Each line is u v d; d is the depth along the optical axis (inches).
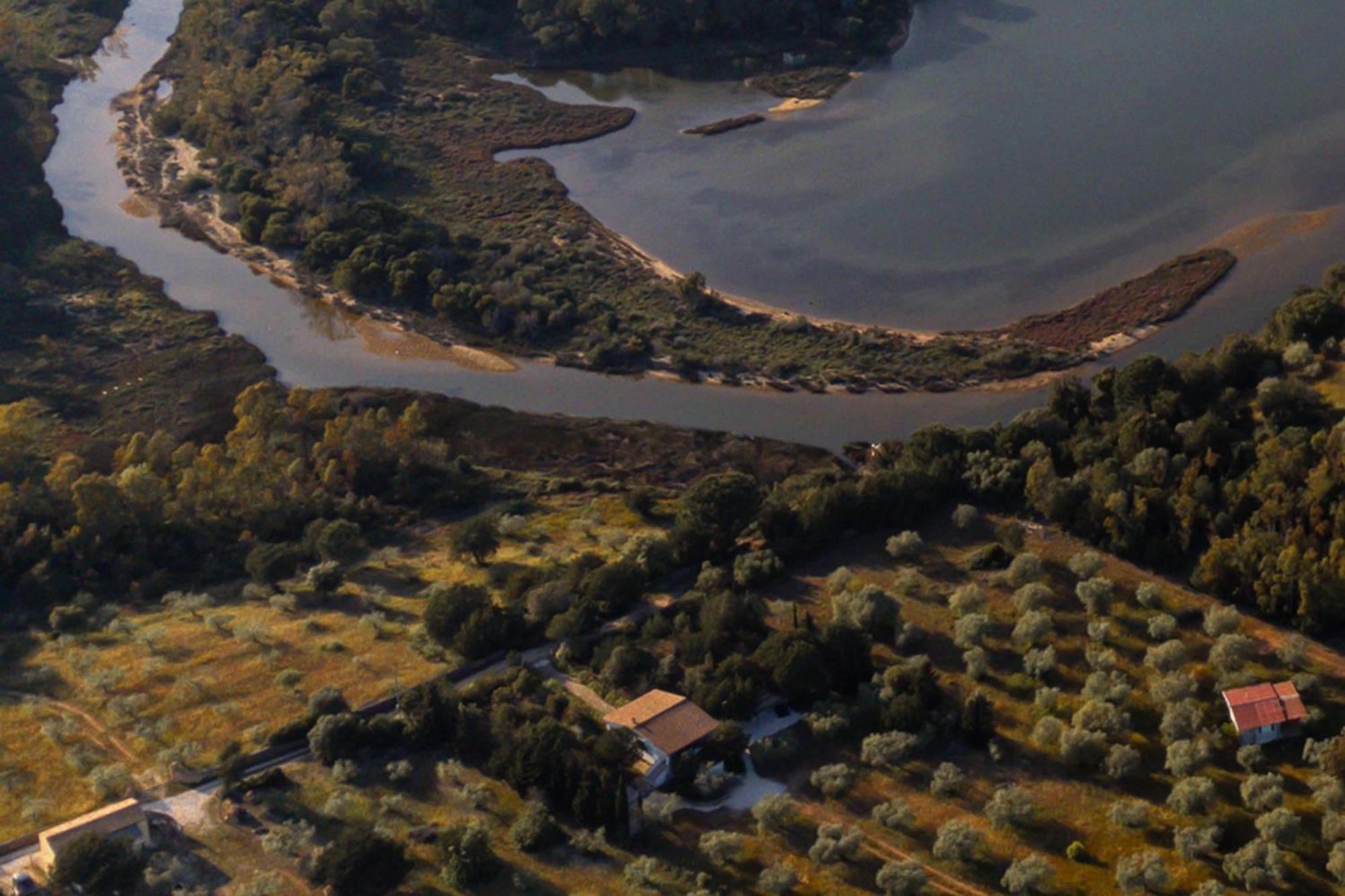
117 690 6471.5
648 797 5531.5
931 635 6422.2
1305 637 6117.1
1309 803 5280.5
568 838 5452.8
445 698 5974.4
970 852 5226.4
